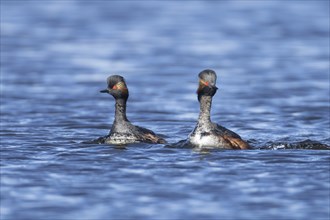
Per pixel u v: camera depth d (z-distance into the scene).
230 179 15.97
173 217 13.91
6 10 52.09
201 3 56.62
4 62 34.72
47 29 44.41
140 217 13.92
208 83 18.59
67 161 17.41
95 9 52.91
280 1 57.59
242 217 13.91
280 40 40.94
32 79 30.88
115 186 15.57
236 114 24.61
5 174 16.39
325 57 36.09
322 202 14.59
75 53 37.16
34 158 17.73
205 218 13.87
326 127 22.31
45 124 22.62
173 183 15.73
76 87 29.45
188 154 17.95
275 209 14.27
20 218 13.88
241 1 57.81
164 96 27.98
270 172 16.44
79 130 21.75
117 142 19.23
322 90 28.78
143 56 36.56
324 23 46.59
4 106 25.66
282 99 27.12
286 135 20.91
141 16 49.97
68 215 14.02
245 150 18.38
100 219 13.84
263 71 32.88
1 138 20.23
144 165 17.02
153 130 21.97
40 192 15.23
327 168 16.70
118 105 19.44
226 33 43.38
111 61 35.22
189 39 41.44
